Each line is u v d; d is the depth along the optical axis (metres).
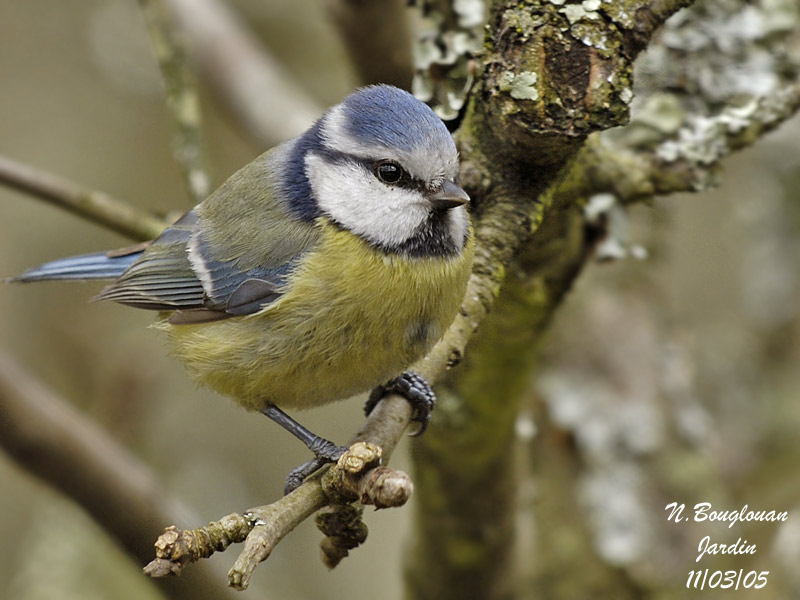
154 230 8.52
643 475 10.32
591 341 10.77
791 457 10.91
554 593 9.98
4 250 13.10
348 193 7.20
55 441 8.03
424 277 6.98
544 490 10.32
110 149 13.93
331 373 7.30
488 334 7.36
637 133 7.86
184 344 7.90
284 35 13.38
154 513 8.23
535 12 6.00
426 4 7.79
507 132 6.32
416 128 7.00
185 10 11.19
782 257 11.29
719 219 12.53
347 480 5.31
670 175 7.77
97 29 14.02
